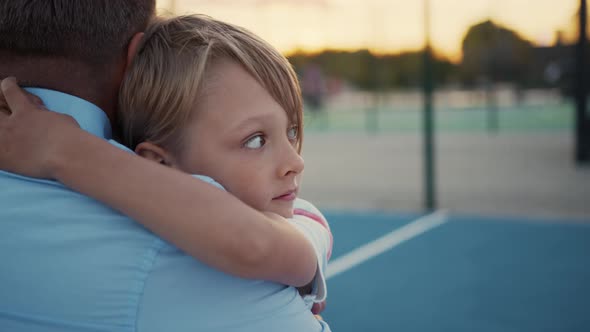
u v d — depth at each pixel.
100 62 0.95
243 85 0.91
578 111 9.80
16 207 0.86
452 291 4.11
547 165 10.08
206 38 0.93
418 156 12.41
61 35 0.92
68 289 0.82
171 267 0.82
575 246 5.12
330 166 11.34
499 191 7.91
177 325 0.82
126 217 0.84
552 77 24.89
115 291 0.81
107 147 0.85
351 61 31.33
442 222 6.27
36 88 0.94
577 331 3.36
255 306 0.86
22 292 0.84
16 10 0.90
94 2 0.92
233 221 0.80
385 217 6.63
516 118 21.20
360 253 5.20
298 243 0.87
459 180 8.99
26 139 0.87
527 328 3.43
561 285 4.15
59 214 0.85
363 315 3.71
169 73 0.92
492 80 23.34
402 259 4.96
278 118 0.93
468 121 21.23
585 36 9.67
